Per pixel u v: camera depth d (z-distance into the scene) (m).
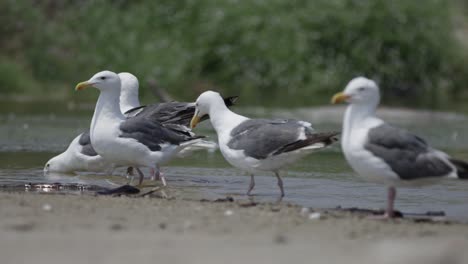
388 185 11.27
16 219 9.77
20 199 11.51
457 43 41.19
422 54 39.50
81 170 16.11
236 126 13.62
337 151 20.03
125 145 13.96
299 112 30.27
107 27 37.75
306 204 12.77
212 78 38.44
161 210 11.02
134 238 8.89
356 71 38.44
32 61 36.44
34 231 9.12
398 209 12.59
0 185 13.87
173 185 14.45
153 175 15.06
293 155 12.77
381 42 38.62
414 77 39.88
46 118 26.61
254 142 13.06
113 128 14.03
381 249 8.33
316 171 16.59
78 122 25.59
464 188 14.77
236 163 13.41
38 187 13.74
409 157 10.90
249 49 38.56
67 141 20.84
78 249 8.28
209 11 39.03
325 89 37.47
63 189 13.69
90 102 33.25
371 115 11.32
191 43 38.66
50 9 39.31
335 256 8.13
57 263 7.72
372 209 12.36
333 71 37.91
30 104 31.45
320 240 9.16
